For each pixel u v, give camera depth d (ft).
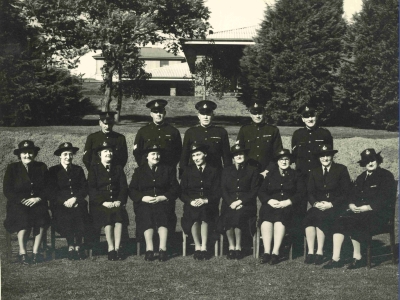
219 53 63.93
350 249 21.45
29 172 20.08
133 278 17.62
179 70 105.50
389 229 19.26
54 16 55.77
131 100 77.71
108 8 57.00
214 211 20.68
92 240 20.40
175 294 16.07
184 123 58.29
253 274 18.11
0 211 30.14
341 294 16.03
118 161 22.97
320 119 47.93
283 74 49.73
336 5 49.78
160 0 57.26
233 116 66.28
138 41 59.72
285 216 19.56
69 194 20.52
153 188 20.57
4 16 53.62
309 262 19.53
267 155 22.74
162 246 19.88
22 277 17.75
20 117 52.54
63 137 40.37
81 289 16.53
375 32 45.91
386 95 44.68
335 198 19.81
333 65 49.01
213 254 20.84
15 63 52.85
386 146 37.88
